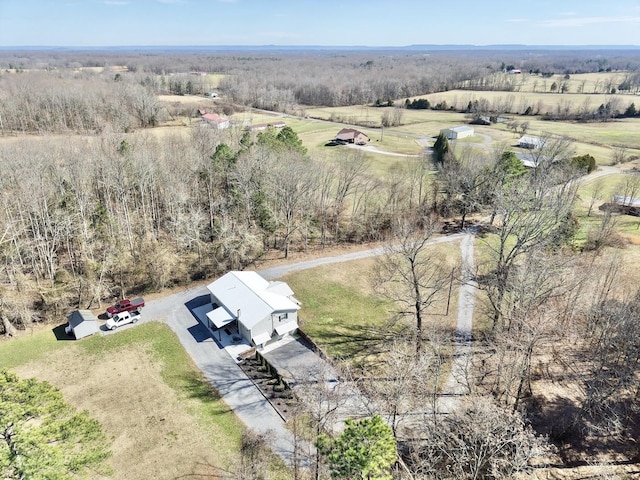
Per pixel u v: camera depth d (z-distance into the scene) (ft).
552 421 110.22
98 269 165.48
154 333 142.72
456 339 141.08
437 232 209.87
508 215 151.12
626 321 116.26
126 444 101.96
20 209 172.14
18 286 154.92
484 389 118.62
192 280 174.91
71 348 134.51
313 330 146.51
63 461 67.56
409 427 104.99
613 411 105.19
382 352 135.85
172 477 94.63
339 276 179.22
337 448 68.13
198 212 194.70
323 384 107.86
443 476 91.81
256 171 199.93
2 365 126.21
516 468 84.94
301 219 212.43
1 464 59.67
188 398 116.47
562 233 173.27
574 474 96.48
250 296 145.79
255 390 120.16
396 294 165.68
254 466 94.68
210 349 136.05
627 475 96.63
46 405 72.49
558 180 186.09
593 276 144.05
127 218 192.85
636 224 218.79
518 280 124.47
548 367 127.85
